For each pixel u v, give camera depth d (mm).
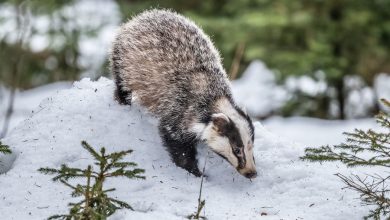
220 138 10945
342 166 11141
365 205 9484
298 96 26125
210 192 10430
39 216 9227
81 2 28328
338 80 25219
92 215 7922
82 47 28453
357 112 26562
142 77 12312
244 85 28250
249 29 24297
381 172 10867
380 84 28016
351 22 23719
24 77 28734
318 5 24062
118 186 10273
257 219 9258
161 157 11414
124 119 12102
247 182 10867
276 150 11648
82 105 12352
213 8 26688
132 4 27281
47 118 12031
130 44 12734
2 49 27203
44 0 26281
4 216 9266
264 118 25609
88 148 8141
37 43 28906
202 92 11555
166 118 11609
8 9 26766
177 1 27531
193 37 12398
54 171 8586
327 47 23406
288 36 24266
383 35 24766
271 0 24266
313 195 10086
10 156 11273
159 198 9992
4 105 24688
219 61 12758
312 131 18953
